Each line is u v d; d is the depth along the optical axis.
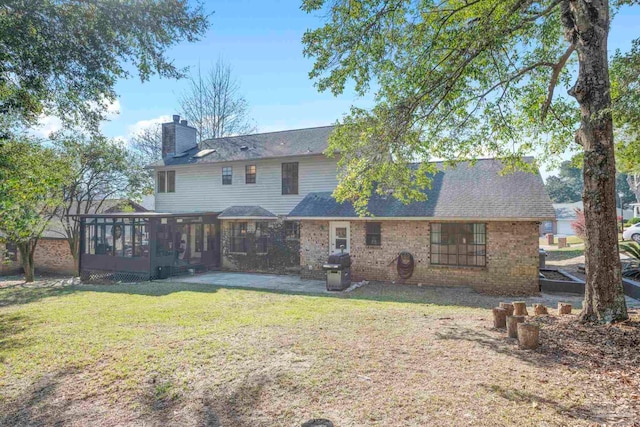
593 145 6.57
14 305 10.44
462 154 10.45
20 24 6.91
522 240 11.86
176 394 4.48
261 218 17.00
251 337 6.56
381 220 13.65
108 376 5.07
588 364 4.80
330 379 4.69
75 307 9.75
